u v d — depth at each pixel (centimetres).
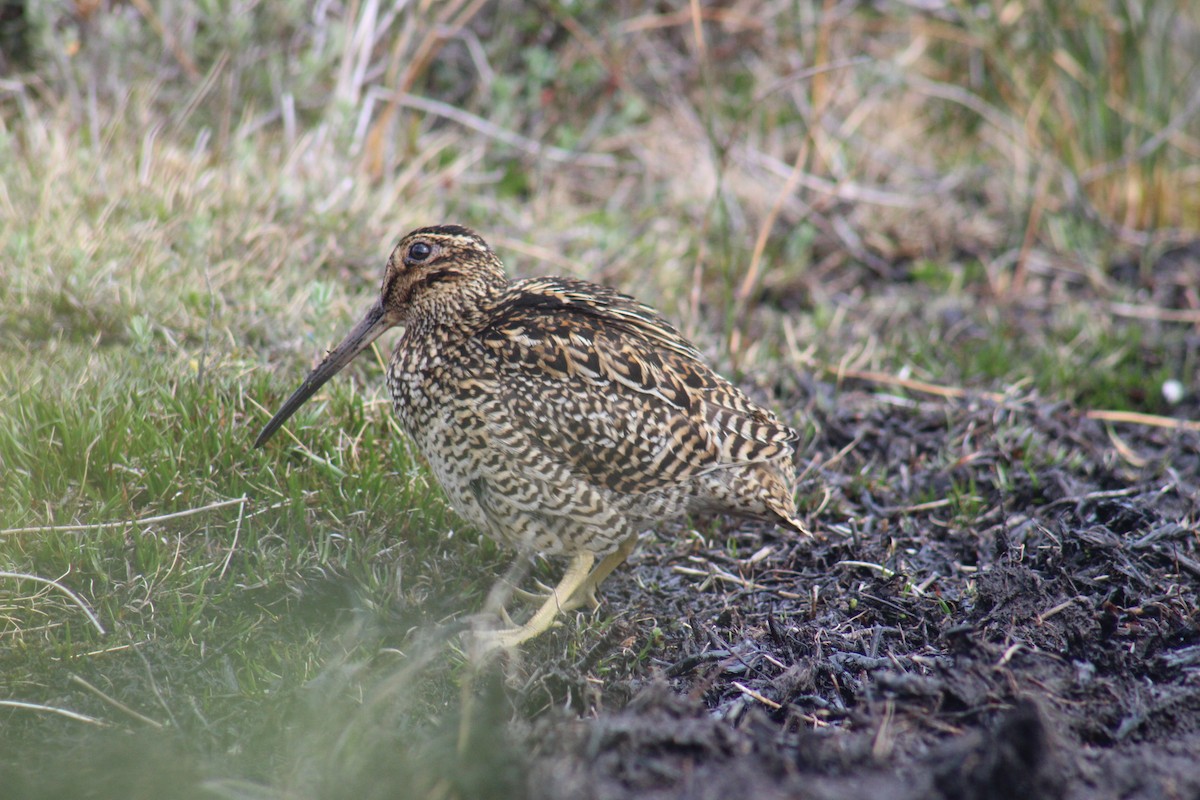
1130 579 876
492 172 1508
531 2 1605
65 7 1404
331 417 996
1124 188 1648
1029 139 1616
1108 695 741
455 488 874
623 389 850
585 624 887
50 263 1089
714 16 1638
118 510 891
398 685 750
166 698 769
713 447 858
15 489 878
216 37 1408
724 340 1266
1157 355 1364
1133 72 1658
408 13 1479
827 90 1675
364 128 1407
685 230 1461
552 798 626
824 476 1077
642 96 1647
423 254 893
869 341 1295
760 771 659
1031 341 1376
